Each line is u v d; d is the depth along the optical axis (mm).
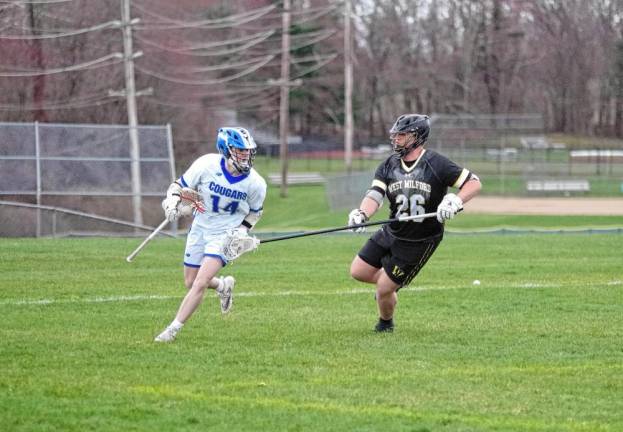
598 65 177875
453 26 188500
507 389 17219
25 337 21047
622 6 172625
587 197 110875
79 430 14320
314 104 196000
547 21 180875
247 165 20500
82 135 56438
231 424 14742
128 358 19047
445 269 36625
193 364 18641
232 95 145250
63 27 92438
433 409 15828
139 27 86312
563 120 184375
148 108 103188
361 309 26281
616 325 23953
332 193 99062
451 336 22219
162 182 58062
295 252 43000
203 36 122438
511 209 93625
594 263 39000
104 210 58062
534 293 29781
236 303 27094
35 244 43656
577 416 15578
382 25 190375
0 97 88625
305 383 17344
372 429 14609
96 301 26750
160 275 33344
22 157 54969
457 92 189125
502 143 124375
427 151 21734
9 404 15508
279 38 142375
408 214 21562
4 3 80375
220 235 21016
